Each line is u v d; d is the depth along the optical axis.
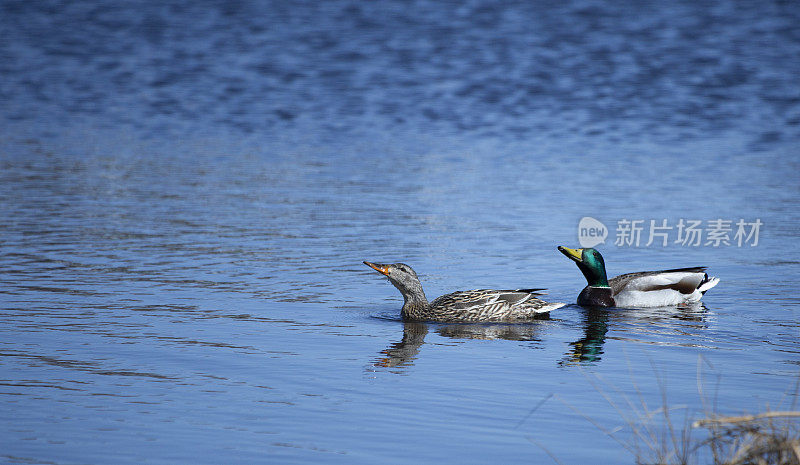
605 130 38.09
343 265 17.94
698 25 66.62
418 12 72.31
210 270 17.30
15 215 21.89
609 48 59.06
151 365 11.84
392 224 21.66
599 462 8.98
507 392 10.97
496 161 31.17
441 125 39.56
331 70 53.38
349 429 9.77
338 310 14.98
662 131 37.81
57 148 32.81
